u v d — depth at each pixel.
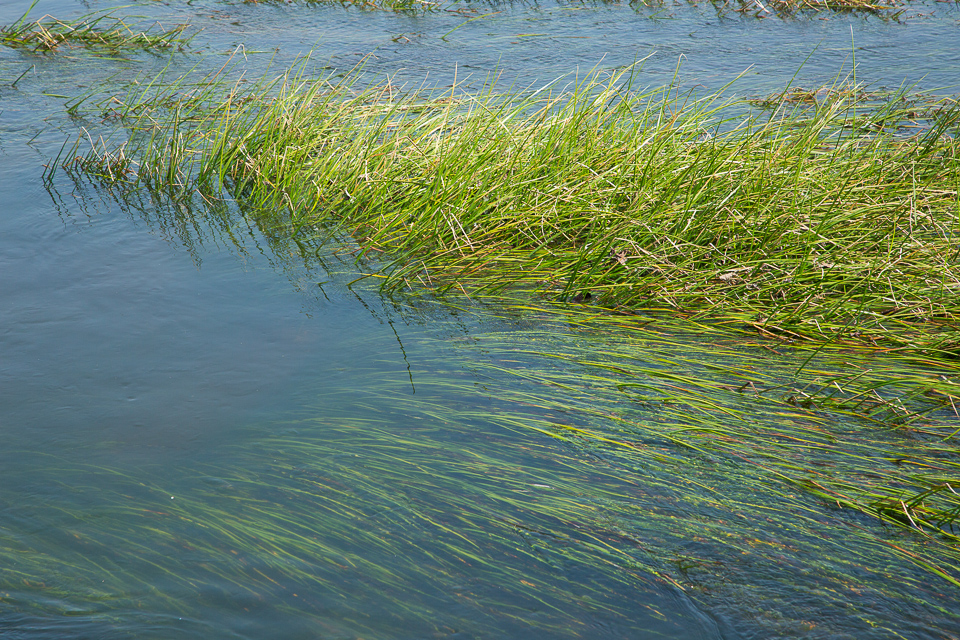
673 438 3.75
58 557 2.93
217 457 3.55
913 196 5.24
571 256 5.59
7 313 4.77
